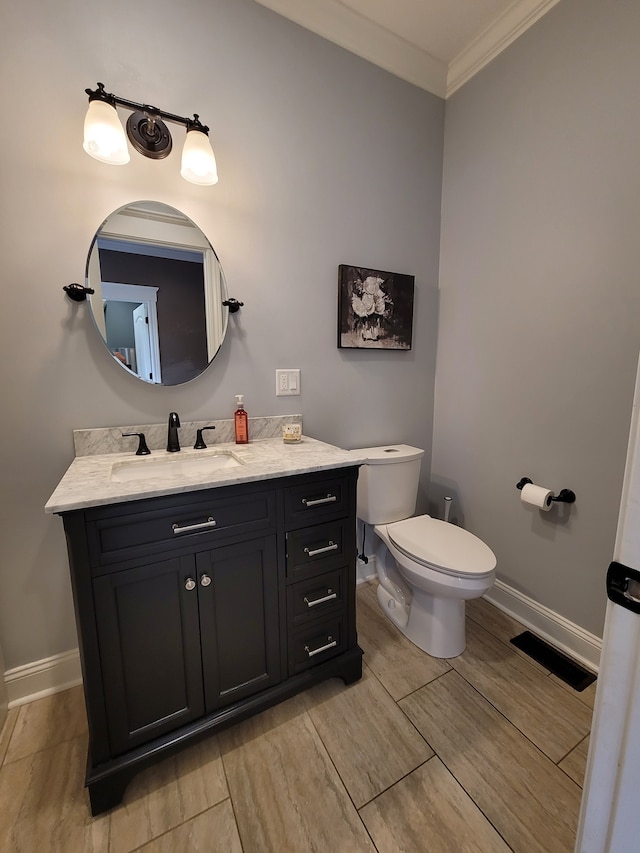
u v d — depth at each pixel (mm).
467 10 1595
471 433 2002
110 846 937
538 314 1623
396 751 1169
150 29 1301
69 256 1271
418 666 1506
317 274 1745
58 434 1326
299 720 1273
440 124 2000
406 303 2016
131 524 978
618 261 1338
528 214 1631
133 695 1035
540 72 1534
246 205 1541
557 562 1623
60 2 1177
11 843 944
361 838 951
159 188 1379
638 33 1235
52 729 1251
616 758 550
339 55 1670
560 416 1570
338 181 1740
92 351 1341
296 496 1228
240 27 1446
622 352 1352
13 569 1314
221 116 1448
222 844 941
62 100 1211
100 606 965
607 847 575
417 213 1995
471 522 2041
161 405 1479
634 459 498
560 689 1401
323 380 1835
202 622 1109
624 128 1289
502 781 1083
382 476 1805
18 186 1188
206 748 1179
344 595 1376
